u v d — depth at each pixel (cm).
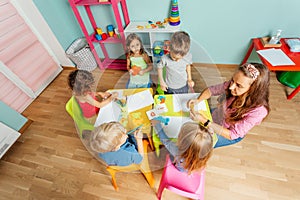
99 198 126
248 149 137
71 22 216
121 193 127
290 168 125
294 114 154
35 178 142
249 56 195
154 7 184
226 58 205
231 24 176
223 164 131
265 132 145
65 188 134
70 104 126
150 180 124
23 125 176
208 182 124
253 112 94
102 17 206
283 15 158
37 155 156
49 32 212
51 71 234
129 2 185
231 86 100
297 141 138
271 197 115
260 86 89
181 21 188
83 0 180
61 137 168
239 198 116
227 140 108
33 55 207
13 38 183
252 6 159
